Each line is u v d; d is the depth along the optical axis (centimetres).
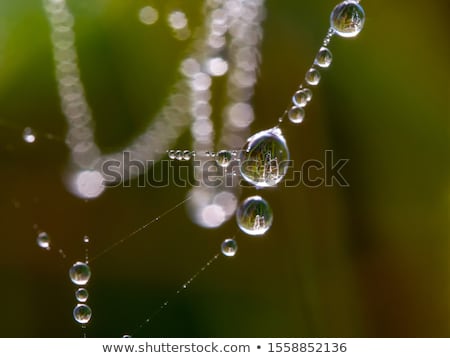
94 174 9
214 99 10
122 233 9
